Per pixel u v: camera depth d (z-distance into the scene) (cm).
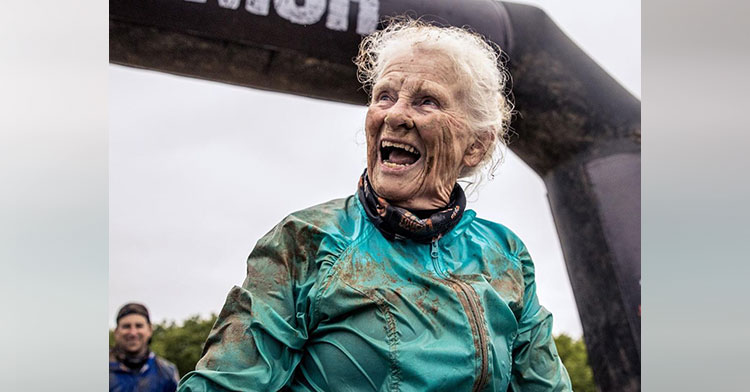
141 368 220
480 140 134
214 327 124
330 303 120
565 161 258
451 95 128
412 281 123
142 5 215
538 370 135
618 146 257
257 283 125
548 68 246
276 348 121
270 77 231
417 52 129
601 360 256
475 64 131
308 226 125
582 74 252
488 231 139
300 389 123
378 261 124
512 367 134
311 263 125
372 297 120
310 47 226
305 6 224
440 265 127
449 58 129
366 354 118
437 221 126
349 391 119
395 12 228
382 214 124
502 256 135
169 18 218
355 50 229
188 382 118
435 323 120
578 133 254
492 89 133
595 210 255
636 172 254
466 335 119
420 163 126
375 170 127
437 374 117
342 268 122
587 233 257
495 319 126
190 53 225
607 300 254
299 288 124
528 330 135
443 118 126
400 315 119
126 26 218
